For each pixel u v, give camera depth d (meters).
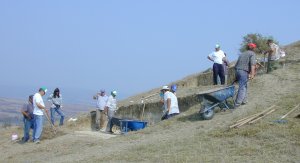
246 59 18.08
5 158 18.62
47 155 17.72
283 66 24.38
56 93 24.95
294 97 18.14
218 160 12.16
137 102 27.03
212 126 16.53
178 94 24.23
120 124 21.73
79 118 25.83
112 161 13.72
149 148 14.64
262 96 19.19
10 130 25.39
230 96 18.30
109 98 23.56
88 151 16.75
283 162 11.62
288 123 14.81
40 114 20.75
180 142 14.80
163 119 19.89
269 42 23.80
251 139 13.88
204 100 17.92
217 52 23.91
